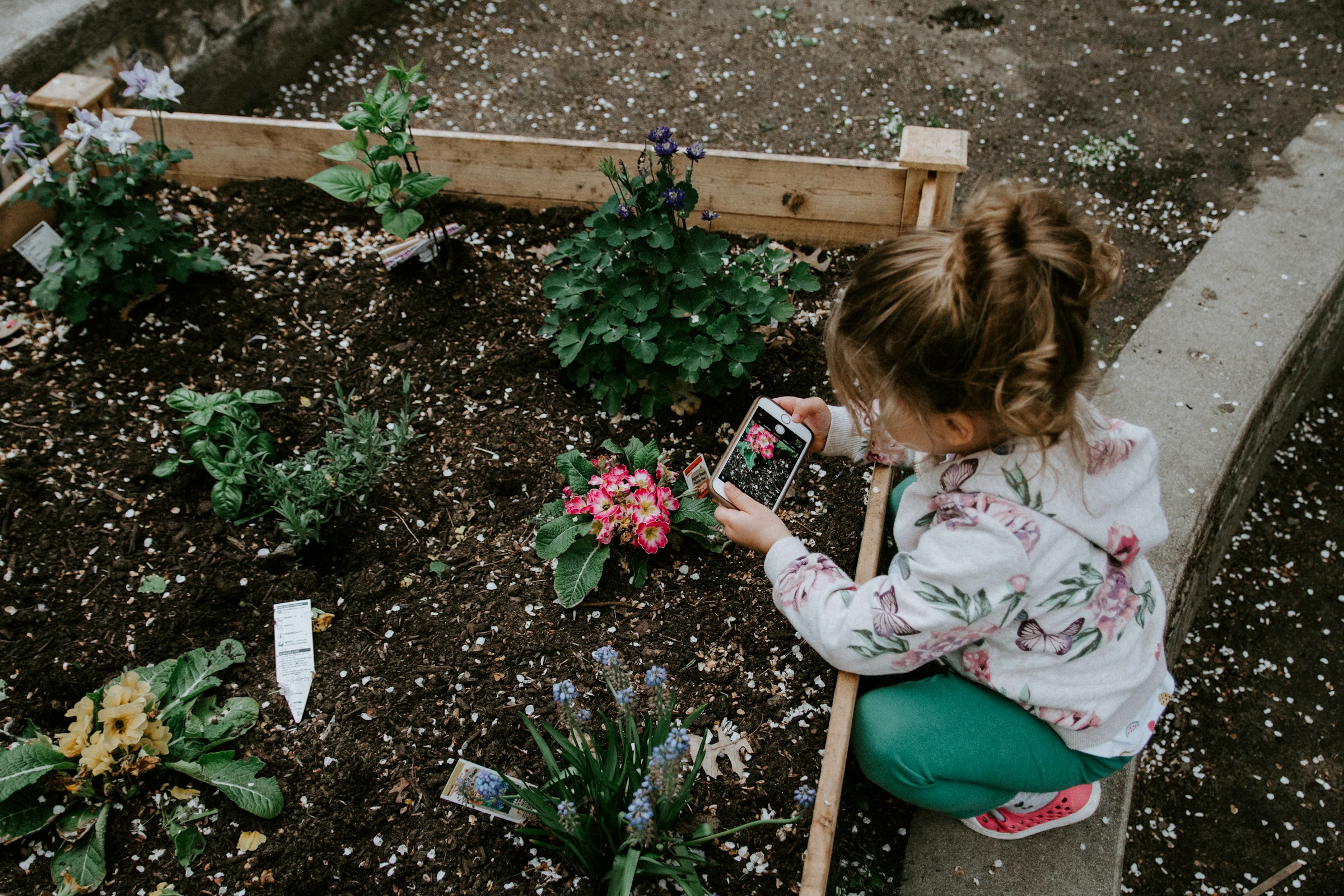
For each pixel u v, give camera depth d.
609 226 2.60
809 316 3.11
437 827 2.06
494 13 5.11
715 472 2.37
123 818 2.07
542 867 1.99
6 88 2.85
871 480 2.46
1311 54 4.70
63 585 2.44
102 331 3.04
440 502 2.66
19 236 3.22
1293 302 3.35
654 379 2.77
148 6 3.96
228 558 2.51
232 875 1.99
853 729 2.01
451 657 2.33
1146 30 4.96
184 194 3.51
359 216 3.46
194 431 2.62
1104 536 1.63
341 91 4.61
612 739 1.95
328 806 2.08
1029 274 1.38
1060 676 1.74
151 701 2.10
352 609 2.43
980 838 2.16
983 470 1.63
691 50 4.88
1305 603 3.28
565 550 2.42
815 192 3.18
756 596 2.45
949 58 4.83
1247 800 2.79
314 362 3.00
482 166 3.35
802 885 1.80
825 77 4.70
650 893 1.94
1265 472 3.64
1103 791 2.24
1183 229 3.81
